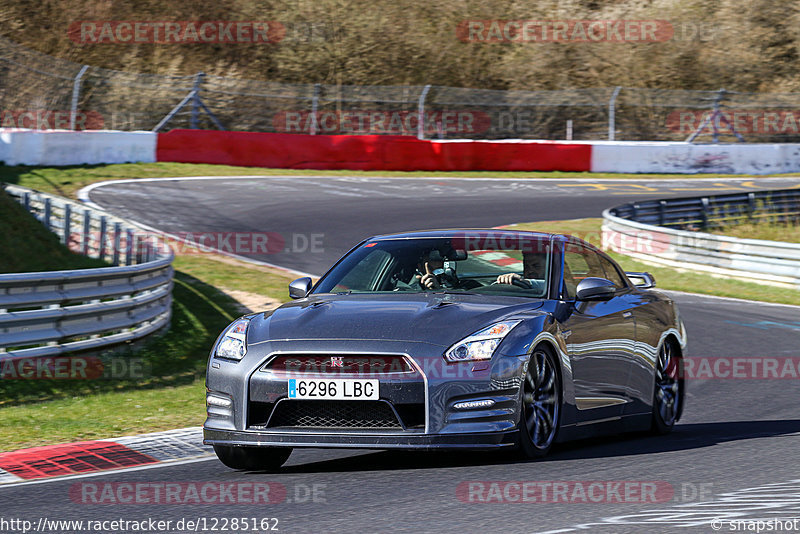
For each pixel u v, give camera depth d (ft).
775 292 138.62
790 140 312.50
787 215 211.00
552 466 45.03
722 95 282.97
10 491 43.47
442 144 239.09
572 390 48.80
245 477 45.03
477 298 48.98
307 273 133.08
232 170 218.59
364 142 233.96
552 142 249.75
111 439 57.52
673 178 252.21
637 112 318.45
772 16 358.43
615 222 168.35
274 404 43.55
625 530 32.91
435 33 341.00
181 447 55.01
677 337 61.62
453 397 42.63
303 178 216.13
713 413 67.77
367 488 40.91
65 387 74.23
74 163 204.64
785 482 41.55
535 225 175.11
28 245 125.39
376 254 54.75
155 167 211.20
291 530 33.94
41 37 298.15
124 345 88.63
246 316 48.78
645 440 56.18
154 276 94.94
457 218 176.96
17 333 74.18
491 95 318.86
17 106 262.67
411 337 43.70
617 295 57.26
